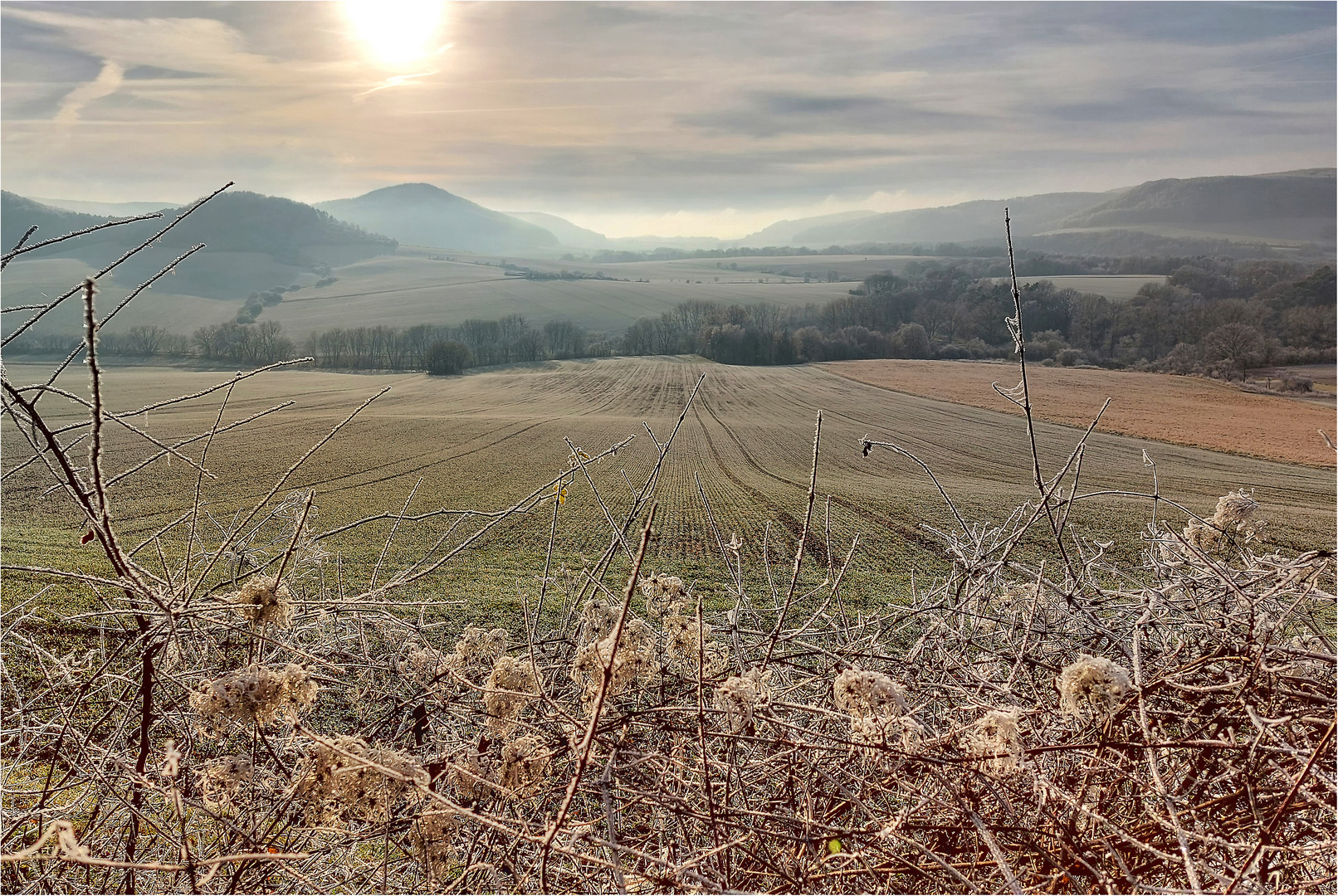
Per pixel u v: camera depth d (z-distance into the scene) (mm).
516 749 1939
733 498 36688
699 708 1825
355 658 2488
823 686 2447
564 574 2814
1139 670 1845
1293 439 55156
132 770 1877
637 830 2166
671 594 2367
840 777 2041
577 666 2096
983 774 1828
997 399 75312
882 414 69812
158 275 1775
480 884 2023
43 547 22625
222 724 1914
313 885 2000
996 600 2697
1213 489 40281
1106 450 53156
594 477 42844
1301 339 84188
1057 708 2221
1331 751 1740
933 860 1910
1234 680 2049
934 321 115375
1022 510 2955
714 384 89375
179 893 2008
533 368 104812
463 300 155000
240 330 105250
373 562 22031
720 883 1908
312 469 42781
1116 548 18453
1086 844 1771
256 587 2051
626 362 109625
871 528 29969
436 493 37594
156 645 1959
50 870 2094
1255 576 2248
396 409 71500
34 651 2248
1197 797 1963
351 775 1782
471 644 2428
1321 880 1859
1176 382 79938
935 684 2266
